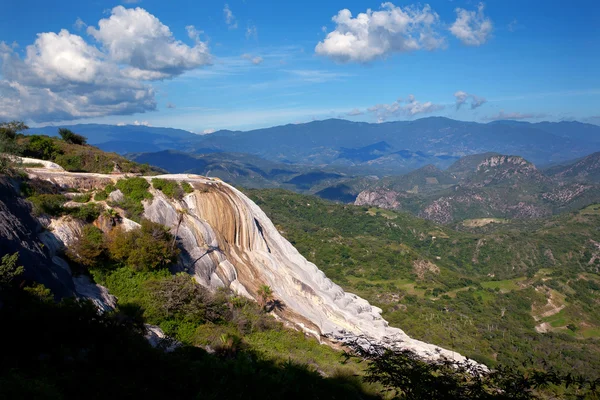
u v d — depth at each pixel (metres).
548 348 84.00
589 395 11.44
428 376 12.52
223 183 54.19
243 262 46.72
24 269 21.86
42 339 16.23
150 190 41.81
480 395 11.93
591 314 117.62
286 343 34.00
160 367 16.52
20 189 31.22
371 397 24.27
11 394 11.70
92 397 13.55
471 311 106.31
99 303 26.97
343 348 41.41
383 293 107.00
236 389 16.62
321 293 52.75
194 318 29.34
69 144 52.34
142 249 32.09
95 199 37.25
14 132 46.75
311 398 19.44
